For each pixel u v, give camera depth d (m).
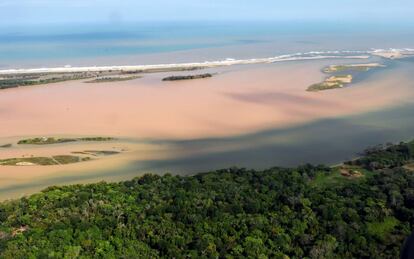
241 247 80.62
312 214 91.75
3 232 84.94
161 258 78.56
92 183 117.56
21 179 124.06
